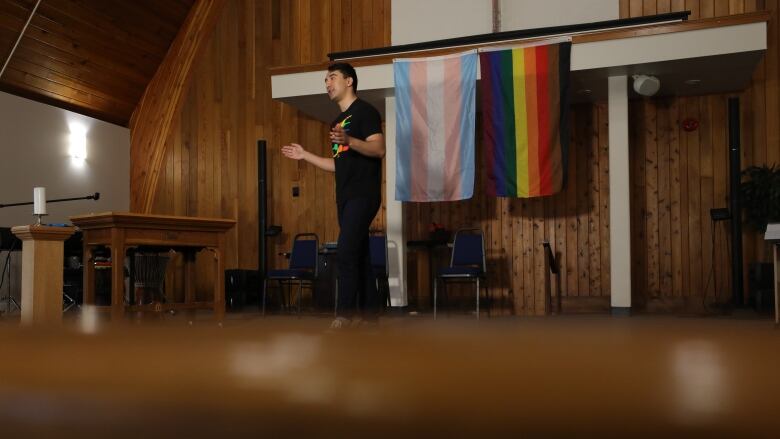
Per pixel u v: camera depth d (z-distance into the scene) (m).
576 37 6.57
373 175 3.70
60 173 8.39
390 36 8.51
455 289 8.11
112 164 9.13
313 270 7.28
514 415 0.79
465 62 6.84
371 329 3.39
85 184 8.72
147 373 1.27
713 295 7.39
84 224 4.73
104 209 8.98
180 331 2.97
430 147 6.92
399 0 8.46
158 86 9.40
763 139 7.29
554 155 6.66
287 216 8.86
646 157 7.63
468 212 8.13
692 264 7.46
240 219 9.04
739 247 6.88
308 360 1.52
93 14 8.10
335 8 8.80
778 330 3.21
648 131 7.64
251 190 9.03
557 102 6.64
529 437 0.67
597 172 7.79
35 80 8.05
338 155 3.71
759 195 6.82
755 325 4.29
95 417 0.83
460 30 8.16
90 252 4.82
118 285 4.58
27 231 3.94
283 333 2.91
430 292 8.18
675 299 7.47
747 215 7.09
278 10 9.05
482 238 6.69
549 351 1.70
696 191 7.49
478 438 0.68
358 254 3.64
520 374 1.18
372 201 3.69
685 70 6.65
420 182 6.95
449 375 1.19
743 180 7.29
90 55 8.42
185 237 4.94
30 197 8.01
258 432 0.73
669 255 7.53
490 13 8.00
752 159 7.32
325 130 8.81
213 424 0.77
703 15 7.41
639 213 7.62
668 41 6.33
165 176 9.31
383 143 3.68
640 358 1.48
